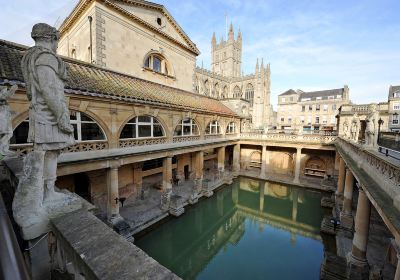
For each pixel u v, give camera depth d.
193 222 18.81
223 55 74.06
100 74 14.99
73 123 11.19
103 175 15.98
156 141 16.23
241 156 33.59
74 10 18.58
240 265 13.34
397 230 4.57
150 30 21.52
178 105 17.72
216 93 59.34
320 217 19.53
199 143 20.95
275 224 19.09
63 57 13.70
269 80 60.62
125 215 15.77
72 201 3.73
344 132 21.00
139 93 15.49
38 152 3.43
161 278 2.04
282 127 61.22
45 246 3.43
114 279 2.01
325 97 56.28
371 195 6.61
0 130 6.60
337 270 10.45
